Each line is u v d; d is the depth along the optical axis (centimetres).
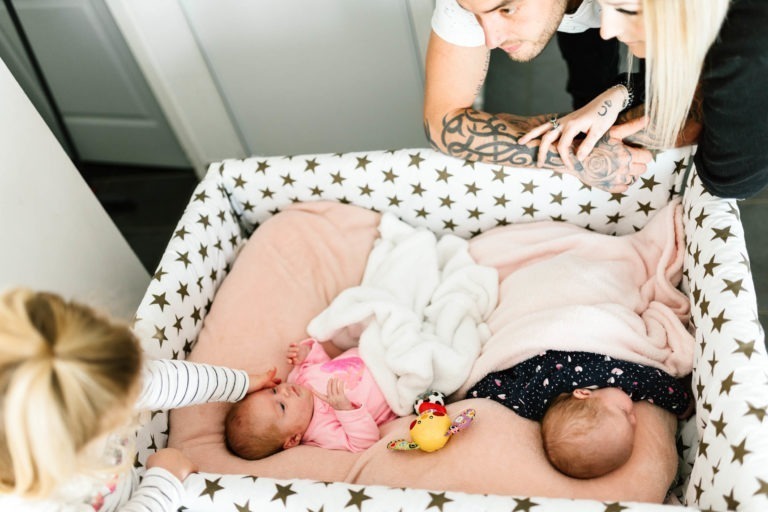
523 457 122
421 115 204
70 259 147
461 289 154
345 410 135
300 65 194
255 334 150
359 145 218
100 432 82
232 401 133
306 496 103
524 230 156
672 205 142
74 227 149
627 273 144
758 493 92
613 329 132
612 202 150
